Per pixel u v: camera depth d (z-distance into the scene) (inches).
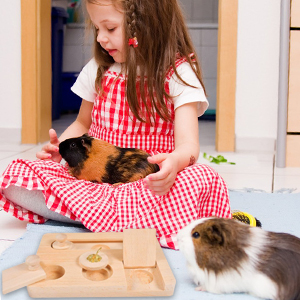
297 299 35.5
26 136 118.4
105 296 37.7
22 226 56.5
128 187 52.6
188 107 57.8
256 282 36.1
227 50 110.0
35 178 52.3
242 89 111.8
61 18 162.9
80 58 186.5
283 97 94.3
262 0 108.7
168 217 49.5
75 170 54.7
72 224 54.8
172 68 58.6
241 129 113.3
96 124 63.3
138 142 60.0
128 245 42.5
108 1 55.4
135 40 56.7
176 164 48.2
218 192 50.6
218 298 37.3
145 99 59.0
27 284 37.6
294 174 89.2
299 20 93.4
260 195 71.6
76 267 40.3
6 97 118.1
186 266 40.8
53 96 163.3
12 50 116.3
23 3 114.0
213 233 36.7
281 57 93.7
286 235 38.6
